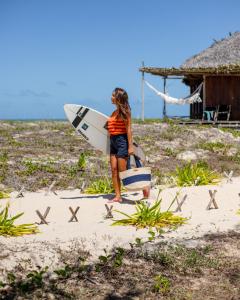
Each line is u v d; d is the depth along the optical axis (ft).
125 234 20.57
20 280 15.78
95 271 16.70
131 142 26.63
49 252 17.84
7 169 42.60
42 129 72.43
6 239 19.56
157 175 41.78
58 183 38.75
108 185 33.83
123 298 14.90
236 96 96.84
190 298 14.93
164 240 19.79
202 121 91.04
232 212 25.03
